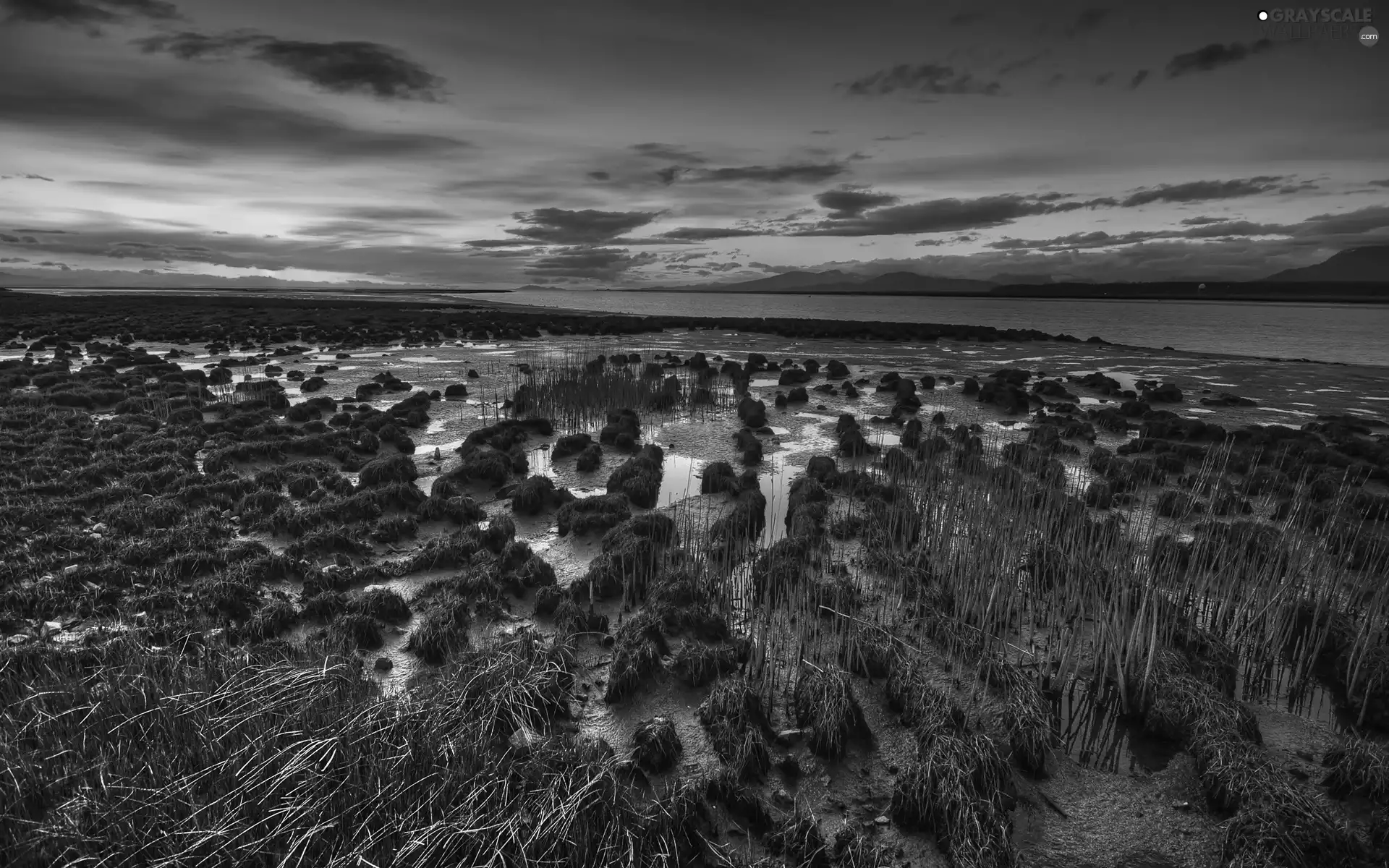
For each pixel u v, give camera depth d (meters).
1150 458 16.64
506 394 25.34
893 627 9.76
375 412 20.86
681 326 56.97
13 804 5.98
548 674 8.07
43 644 8.52
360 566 11.34
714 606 10.16
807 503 13.57
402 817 5.95
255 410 20.30
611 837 5.95
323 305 96.69
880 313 118.31
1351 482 15.34
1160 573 10.72
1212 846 6.38
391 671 8.64
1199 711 7.62
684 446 18.75
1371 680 8.09
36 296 114.56
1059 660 9.03
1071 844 6.41
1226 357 39.50
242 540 11.84
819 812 6.75
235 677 7.50
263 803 6.02
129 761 6.51
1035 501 13.60
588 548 12.23
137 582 10.24
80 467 14.90
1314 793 6.95
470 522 13.08
